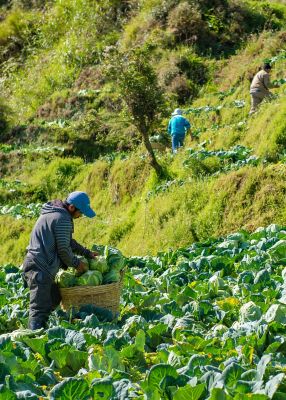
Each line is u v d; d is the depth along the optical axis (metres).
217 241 15.59
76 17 44.56
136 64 24.23
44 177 31.69
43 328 9.76
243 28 38.91
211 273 12.56
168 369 6.96
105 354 7.97
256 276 11.47
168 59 37.28
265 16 39.72
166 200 21.53
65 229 10.18
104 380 6.82
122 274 10.76
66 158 32.56
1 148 35.78
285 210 18.45
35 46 47.66
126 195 26.00
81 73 40.59
